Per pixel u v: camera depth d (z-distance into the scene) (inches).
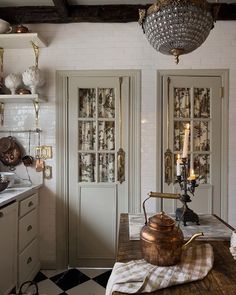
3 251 77.4
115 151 107.8
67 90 108.0
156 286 36.2
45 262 108.1
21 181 108.1
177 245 42.1
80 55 108.0
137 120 107.2
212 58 106.8
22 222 90.6
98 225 108.3
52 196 108.3
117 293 35.4
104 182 108.3
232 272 41.1
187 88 108.1
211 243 53.0
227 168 107.7
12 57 108.8
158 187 107.2
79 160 109.3
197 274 39.4
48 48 108.2
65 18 104.8
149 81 107.2
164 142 107.2
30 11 105.5
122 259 45.7
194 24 49.1
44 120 108.2
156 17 49.8
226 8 102.9
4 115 108.6
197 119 107.5
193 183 64.6
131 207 107.7
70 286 94.5
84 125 109.0
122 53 107.5
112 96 108.8
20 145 108.8
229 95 107.3
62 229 108.2
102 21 106.3
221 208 107.9
